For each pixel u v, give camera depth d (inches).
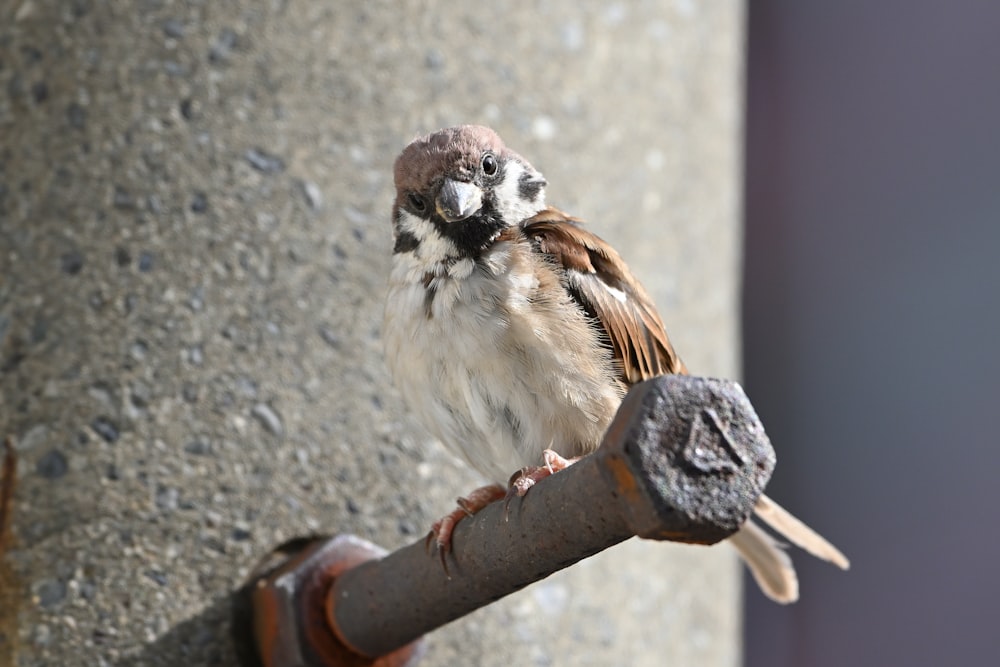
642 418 74.8
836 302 120.9
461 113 81.4
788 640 112.6
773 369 119.6
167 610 78.8
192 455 79.2
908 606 113.1
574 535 75.7
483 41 81.7
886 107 125.6
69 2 79.9
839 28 127.3
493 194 80.0
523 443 79.2
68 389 79.1
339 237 80.3
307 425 79.7
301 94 80.4
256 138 80.1
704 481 74.9
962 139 123.6
